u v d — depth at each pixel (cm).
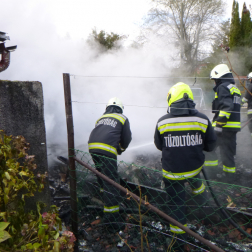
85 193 294
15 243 135
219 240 213
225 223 233
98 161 257
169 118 209
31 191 163
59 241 136
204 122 205
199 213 241
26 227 142
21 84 173
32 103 179
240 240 213
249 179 328
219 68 303
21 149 157
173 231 204
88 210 269
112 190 243
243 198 271
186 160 204
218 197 276
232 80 302
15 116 171
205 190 262
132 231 236
